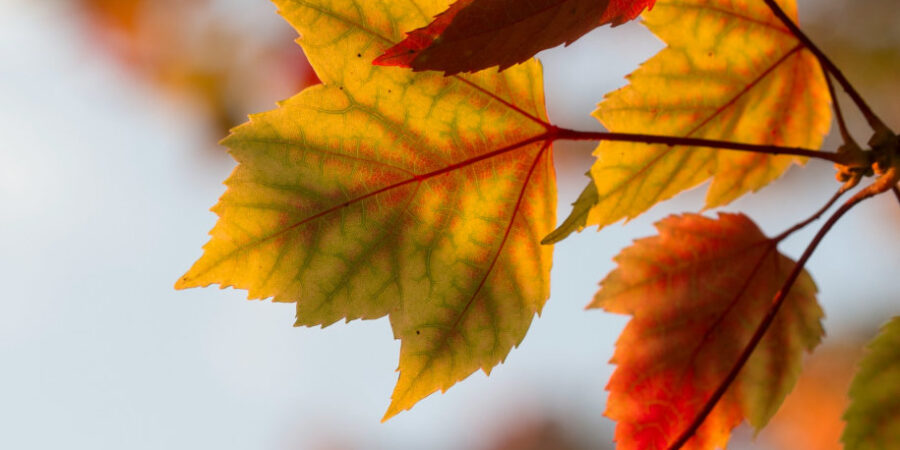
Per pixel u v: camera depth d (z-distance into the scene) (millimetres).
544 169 320
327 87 310
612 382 343
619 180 330
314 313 314
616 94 328
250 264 310
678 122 332
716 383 343
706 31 328
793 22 327
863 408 325
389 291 317
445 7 307
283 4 306
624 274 346
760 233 343
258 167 309
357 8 307
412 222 317
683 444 334
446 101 314
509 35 297
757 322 344
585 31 301
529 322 322
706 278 345
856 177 322
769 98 334
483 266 320
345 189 313
